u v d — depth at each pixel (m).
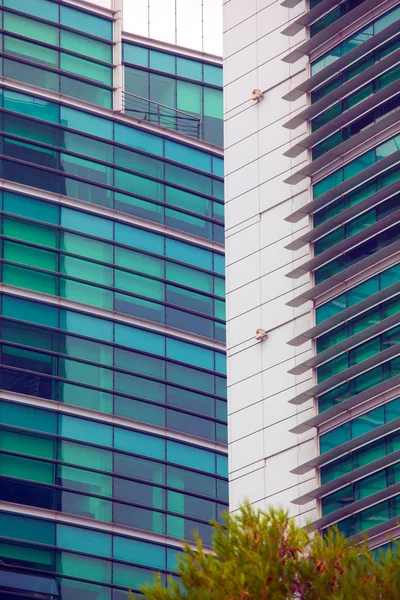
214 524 55.81
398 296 90.38
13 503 134.62
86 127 150.00
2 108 146.25
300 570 53.62
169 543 139.88
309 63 100.94
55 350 140.88
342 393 91.62
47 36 150.88
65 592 133.75
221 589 53.16
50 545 134.62
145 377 144.75
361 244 93.50
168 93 156.50
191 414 146.12
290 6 102.56
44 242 143.88
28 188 144.88
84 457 138.88
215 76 159.62
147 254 149.38
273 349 96.69
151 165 152.88
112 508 138.50
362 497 88.62
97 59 153.25
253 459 95.19
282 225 99.19
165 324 147.88
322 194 95.31
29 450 136.75
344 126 97.06
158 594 54.12
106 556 136.62
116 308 145.50
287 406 94.56
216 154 157.38
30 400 138.25
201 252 153.00
